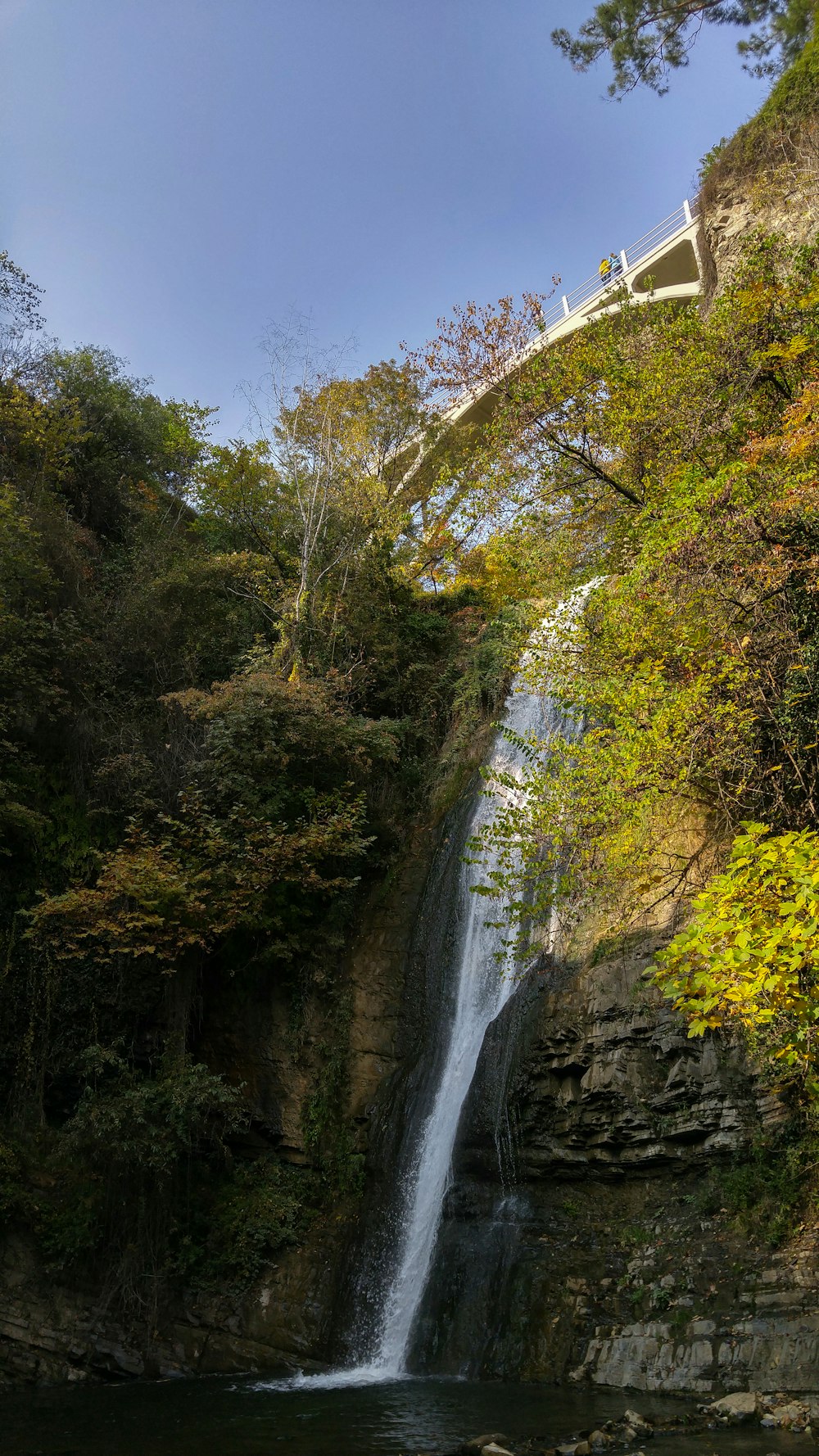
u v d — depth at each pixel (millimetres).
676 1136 12055
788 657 11594
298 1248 15391
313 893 18750
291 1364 13625
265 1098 16953
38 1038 16547
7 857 17438
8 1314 13695
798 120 21938
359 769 20203
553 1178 13398
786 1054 9023
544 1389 10656
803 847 7367
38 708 18922
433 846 19719
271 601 24312
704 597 11773
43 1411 11070
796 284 15398
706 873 12805
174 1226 15055
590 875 12305
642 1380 10164
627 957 13359
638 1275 11312
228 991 17797
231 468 27219
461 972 17062
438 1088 16031
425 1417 9656
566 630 14477
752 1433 8203
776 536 11781
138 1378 13461
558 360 16906
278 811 18297
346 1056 17406
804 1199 10617
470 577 27016
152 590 22812
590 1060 13188
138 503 27266
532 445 17359
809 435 11562
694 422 15180
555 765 13164
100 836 18688
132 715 20766
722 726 11273
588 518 17578
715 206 23703
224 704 19109
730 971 7094
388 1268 14414
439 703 23219
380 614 24547
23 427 24969
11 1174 14773
